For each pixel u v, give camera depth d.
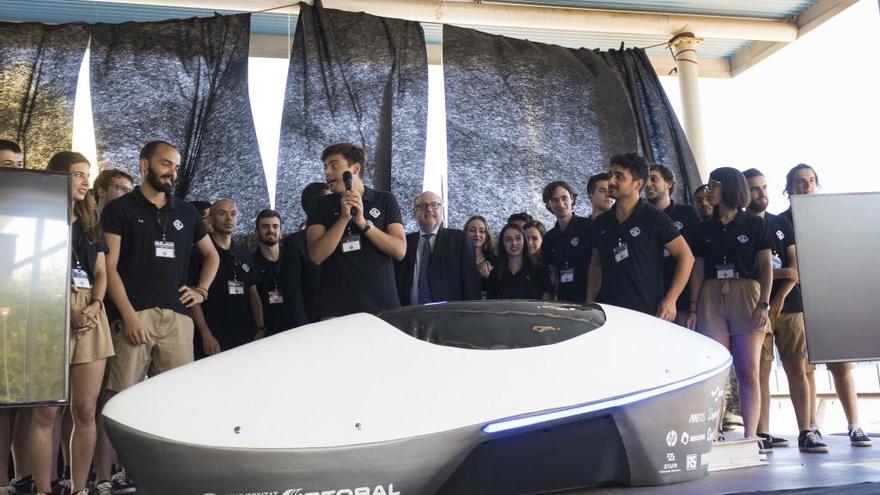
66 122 5.70
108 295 3.34
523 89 6.65
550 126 6.64
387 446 2.17
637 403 2.54
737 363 4.04
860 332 3.48
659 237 3.73
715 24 7.40
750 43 8.11
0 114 5.59
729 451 3.08
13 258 2.89
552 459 2.49
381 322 2.52
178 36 5.99
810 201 3.53
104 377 3.39
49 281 2.92
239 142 5.89
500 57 6.66
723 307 4.04
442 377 2.33
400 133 6.22
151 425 2.13
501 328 2.54
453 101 6.45
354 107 6.12
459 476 2.37
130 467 2.19
